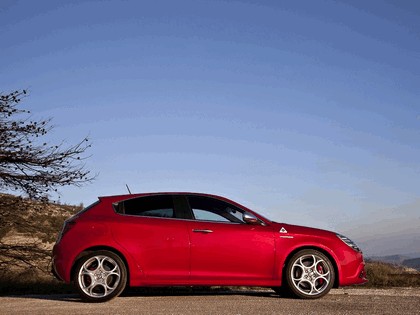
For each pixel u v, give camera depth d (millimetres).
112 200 9391
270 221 9539
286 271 9148
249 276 9156
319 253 9273
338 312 7484
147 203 9367
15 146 13219
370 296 9570
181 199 9406
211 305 8250
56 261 9094
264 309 7812
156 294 10328
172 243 9055
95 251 8953
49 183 13633
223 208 9430
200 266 9078
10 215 14273
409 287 12305
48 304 8641
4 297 10055
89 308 8062
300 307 8016
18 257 14133
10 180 13625
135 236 9055
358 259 9469
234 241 9148
